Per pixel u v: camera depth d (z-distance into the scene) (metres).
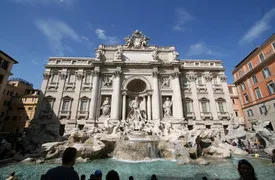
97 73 37.19
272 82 32.62
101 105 35.94
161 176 13.43
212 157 21.59
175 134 26.16
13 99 46.78
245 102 41.62
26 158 19.06
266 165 16.41
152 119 34.75
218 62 42.78
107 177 4.10
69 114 34.47
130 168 16.38
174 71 38.72
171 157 21.41
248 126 39.94
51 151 20.45
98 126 31.95
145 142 22.33
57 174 3.49
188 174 14.02
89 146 20.97
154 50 40.53
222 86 39.94
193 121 35.75
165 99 37.69
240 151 23.38
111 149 23.58
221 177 13.02
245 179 3.48
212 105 37.66
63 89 36.69
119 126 29.12
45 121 33.34
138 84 39.62
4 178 12.92
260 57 35.88
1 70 29.38
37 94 49.91
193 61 42.66
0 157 18.95
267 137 25.05
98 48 40.19
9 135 28.33
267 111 33.97
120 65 38.25
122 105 35.97
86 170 15.43
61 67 38.59
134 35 42.69
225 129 36.25
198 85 40.03
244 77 41.28
